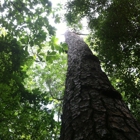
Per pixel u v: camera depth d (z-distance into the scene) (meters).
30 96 4.75
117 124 1.71
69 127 1.97
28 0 3.35
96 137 1.57
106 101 2.21
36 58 3.76
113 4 7.21
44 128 4.82
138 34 7.26
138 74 7.85
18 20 3.37
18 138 4.52
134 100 7.74
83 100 2.34
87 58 4.14
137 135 1.59
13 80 4.38
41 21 3.33
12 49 3.73
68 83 3.25
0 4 3.29
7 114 4.28
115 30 7.39
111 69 8.18
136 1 6.96
